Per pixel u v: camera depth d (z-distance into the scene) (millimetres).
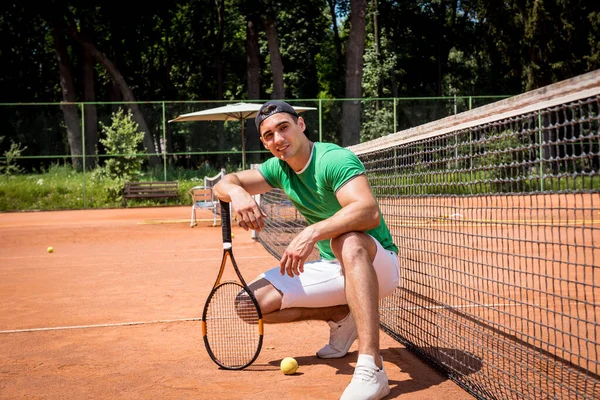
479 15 28703
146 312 5098
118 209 20422
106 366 3615
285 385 3150
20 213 19797
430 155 3822
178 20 39719
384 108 22406
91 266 8172
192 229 13227
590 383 2936
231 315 4816
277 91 28422
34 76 35312
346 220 2955
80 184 21250
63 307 5445
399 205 4512
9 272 7902
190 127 22031
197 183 21656
